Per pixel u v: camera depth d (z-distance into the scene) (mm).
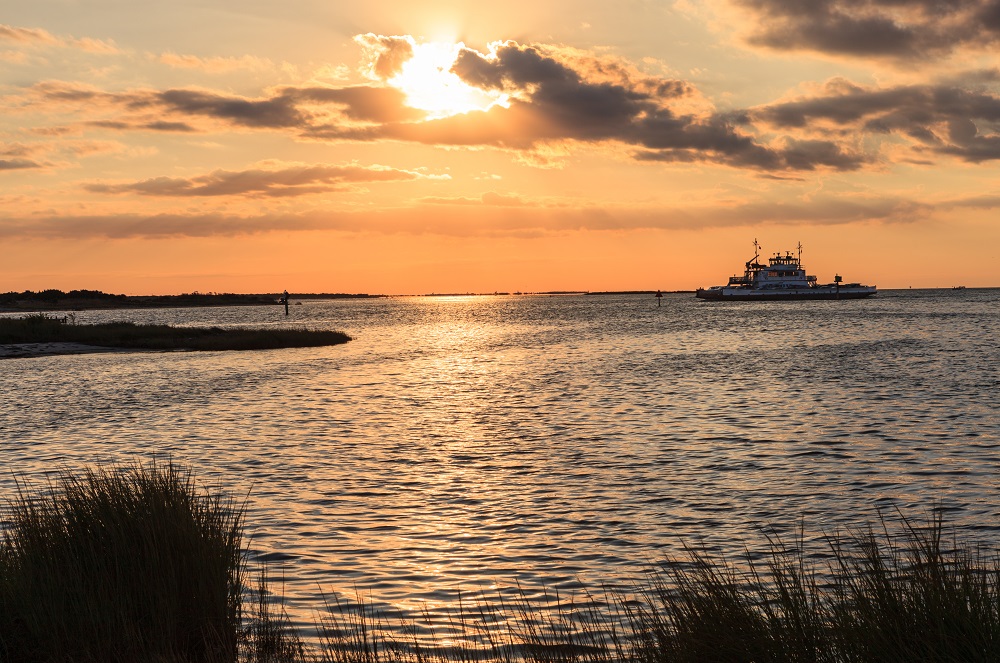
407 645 9109
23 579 8414
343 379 44750
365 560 12797
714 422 27344
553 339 86750
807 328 99000
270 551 13219
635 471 19609
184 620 8352
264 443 24000
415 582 11734
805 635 6938
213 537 9469
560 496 17156
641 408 31391
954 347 62969
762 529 14406
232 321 164125
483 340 87000
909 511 15523
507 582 11758
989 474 18625
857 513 15445
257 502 16594
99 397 35906
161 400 34781
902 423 26406
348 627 9781
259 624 9469
